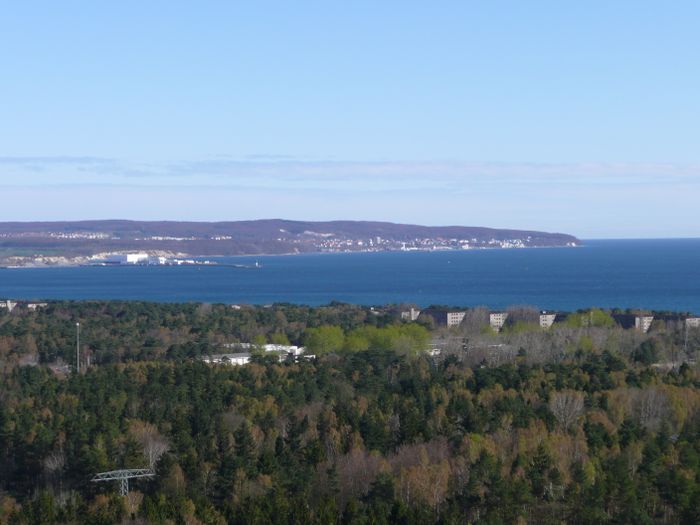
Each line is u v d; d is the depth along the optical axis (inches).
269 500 4343.0
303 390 6692.9
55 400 6471.5
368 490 4606.3
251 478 4788.4
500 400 6048.2
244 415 5949.8
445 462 4763.8
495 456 4874.5
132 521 4175.7
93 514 4244.6
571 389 6456.7
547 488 4598.9
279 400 6397.6
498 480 4411.9
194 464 4830.2
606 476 4554.6
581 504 4392.2
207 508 4298.7
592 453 5049.2
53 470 5167.3
